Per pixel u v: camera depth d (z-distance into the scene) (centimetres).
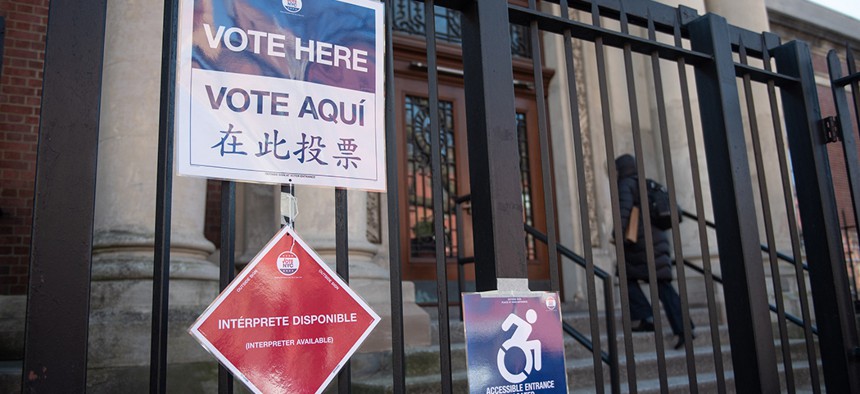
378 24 169
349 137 158
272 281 142
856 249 860
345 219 154
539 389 167
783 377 453
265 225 429
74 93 129
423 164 581
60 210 124
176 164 137
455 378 345
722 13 705
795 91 266
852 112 937
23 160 464
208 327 133
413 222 565
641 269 465
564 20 199
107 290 307
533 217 638
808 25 933
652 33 222
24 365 116
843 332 241
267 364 137
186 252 341
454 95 612
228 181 143
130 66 345
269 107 150
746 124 643
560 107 660
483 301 164
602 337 465
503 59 183
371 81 165
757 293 215
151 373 128
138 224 327
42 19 493
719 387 205
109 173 334
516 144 179
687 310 204
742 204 221
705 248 214
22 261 449
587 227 189
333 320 147
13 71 473
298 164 150
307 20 159
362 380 330
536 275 628
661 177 666
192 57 143
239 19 150
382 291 376
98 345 292
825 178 257
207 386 307
